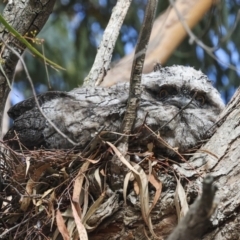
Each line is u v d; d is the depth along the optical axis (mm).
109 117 5770
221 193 5141
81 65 12438
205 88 6711
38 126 6117
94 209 5324
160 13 11656
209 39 11836
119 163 5363
